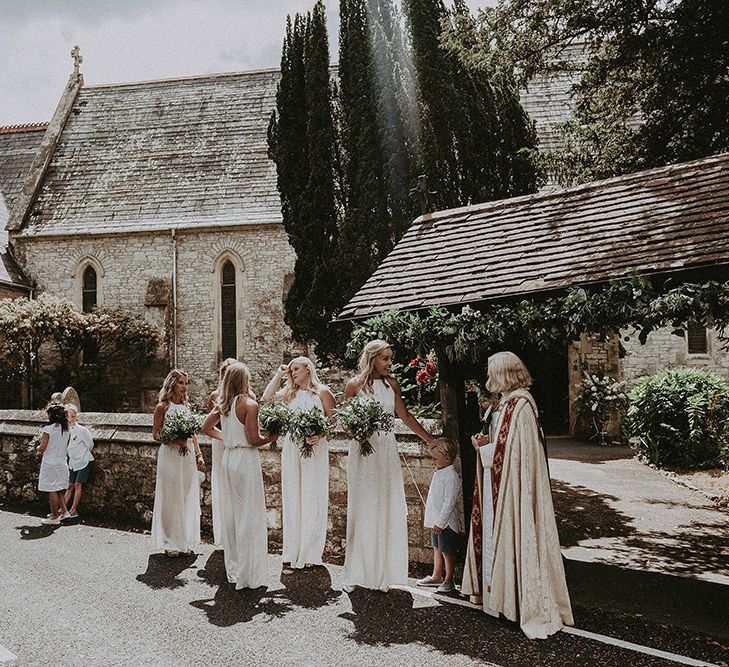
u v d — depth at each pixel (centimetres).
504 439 461
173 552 634
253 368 1825
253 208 1867
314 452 599
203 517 748
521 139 1234
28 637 435
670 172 640
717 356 1562
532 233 652
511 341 543
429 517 531
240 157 1998
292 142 1300
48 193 2034
